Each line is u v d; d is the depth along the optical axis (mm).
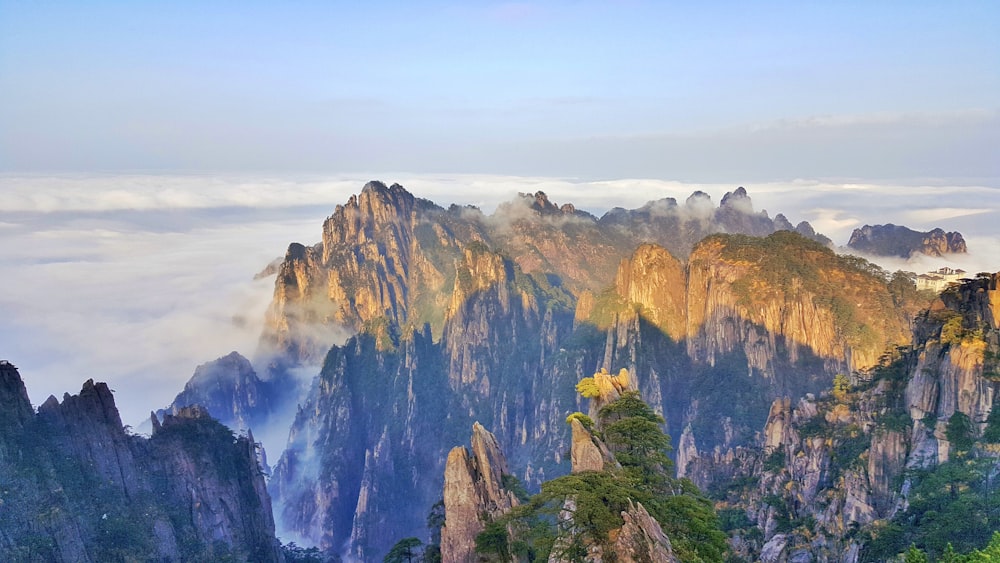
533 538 96875
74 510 142500
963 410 115562
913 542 101938
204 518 165125
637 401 105438
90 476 151500
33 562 129750
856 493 119125
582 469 93438
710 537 86375
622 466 94812
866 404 135375
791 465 137750
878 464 120438
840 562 112812
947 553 89875
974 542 96562
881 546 105562
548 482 85188
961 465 110312
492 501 112438
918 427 119500
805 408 147250
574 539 79438
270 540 182000
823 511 122750
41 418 152625
